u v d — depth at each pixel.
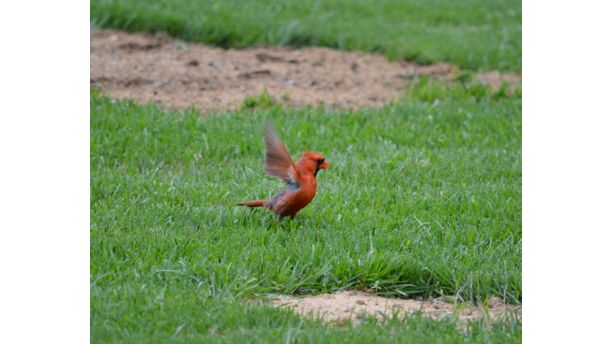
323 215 10.84
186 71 17.31
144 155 12.91
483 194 11.87
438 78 18.25
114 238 9.55
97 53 17.83
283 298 8.73
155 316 7.77
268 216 10.67
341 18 22.31
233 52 19.02
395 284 9.20
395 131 14.61
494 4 25.77
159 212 10.59
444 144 14.32
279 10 22.05
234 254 9.23
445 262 9.32
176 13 19.88
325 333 7.51
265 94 15.75
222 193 11.41
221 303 8.18
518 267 9.45
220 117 14.69
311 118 14.88
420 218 10.93
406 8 24.22
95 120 13.70
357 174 12.56
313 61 18.78
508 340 7.74
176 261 9.17
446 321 8.06
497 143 14.46
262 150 13.48
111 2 19.89
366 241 9.88
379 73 18.39
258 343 7.26
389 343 7.39
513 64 19.34
